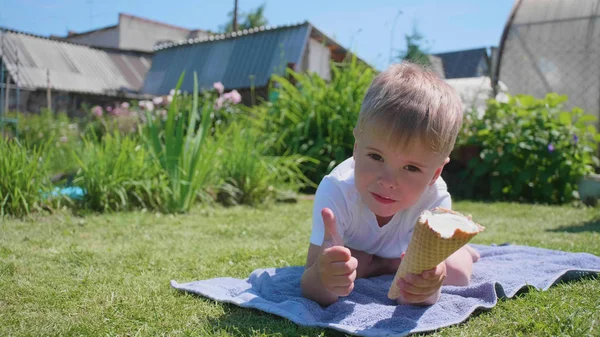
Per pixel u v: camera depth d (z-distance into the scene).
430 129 0.58
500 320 0.61
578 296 0.69
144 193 1.70
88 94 6.44
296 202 2.08
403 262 0.57
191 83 6.23
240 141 2.11
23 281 0.76
